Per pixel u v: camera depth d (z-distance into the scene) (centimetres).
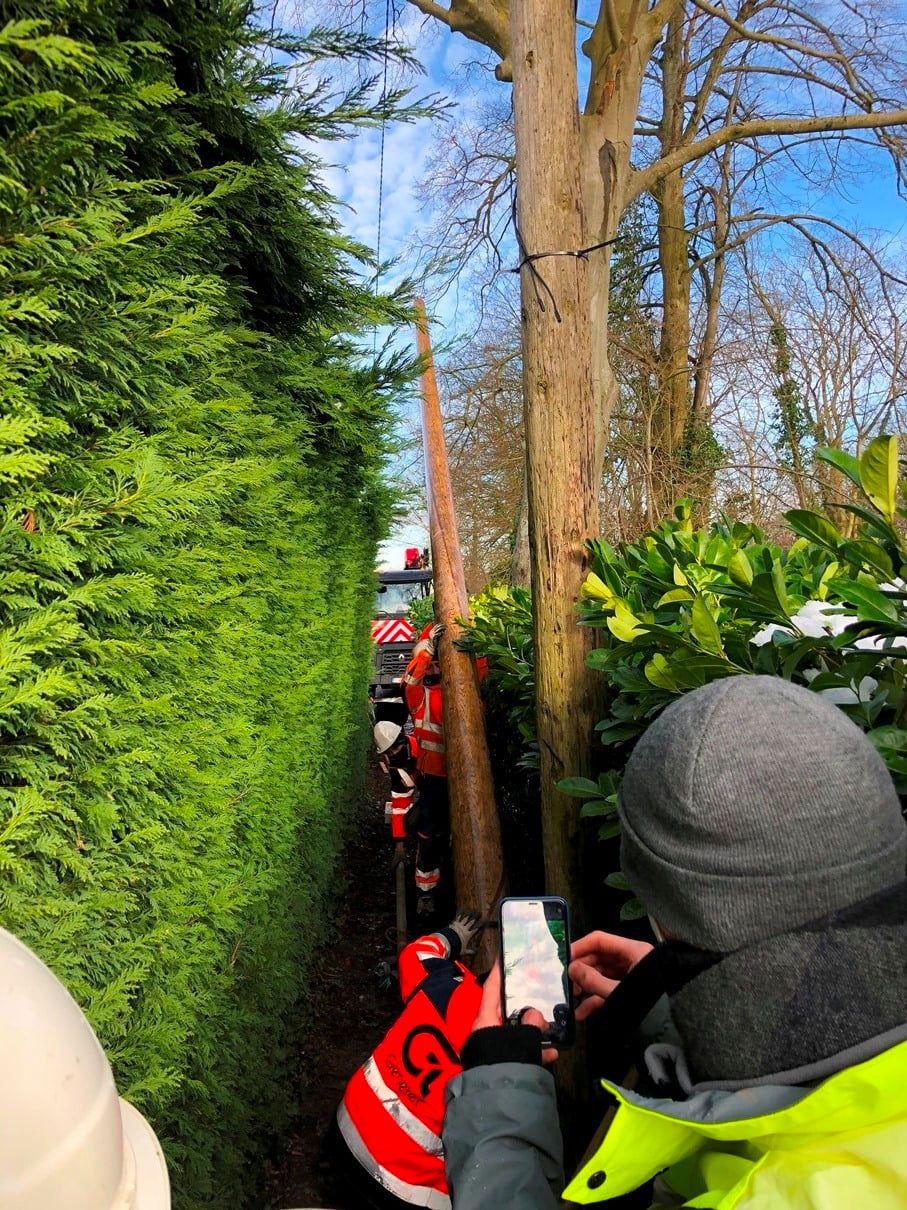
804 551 260
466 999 181
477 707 446
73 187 151
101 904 158
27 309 135
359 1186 179
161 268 193
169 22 209
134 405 190
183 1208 192
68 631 143
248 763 260
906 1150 70
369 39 241
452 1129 116
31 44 121
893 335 1083
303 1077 363
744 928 79
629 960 149
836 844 78
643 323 1409
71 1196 77
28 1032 79
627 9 585
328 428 398
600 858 277
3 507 140
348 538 585
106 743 167
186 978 202
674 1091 94
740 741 82
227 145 254
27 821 138
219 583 237
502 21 758
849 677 159
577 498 274
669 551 233
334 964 485
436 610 600
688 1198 93
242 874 256
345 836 664
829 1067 73
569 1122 246
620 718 220
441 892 532
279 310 329
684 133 1514
